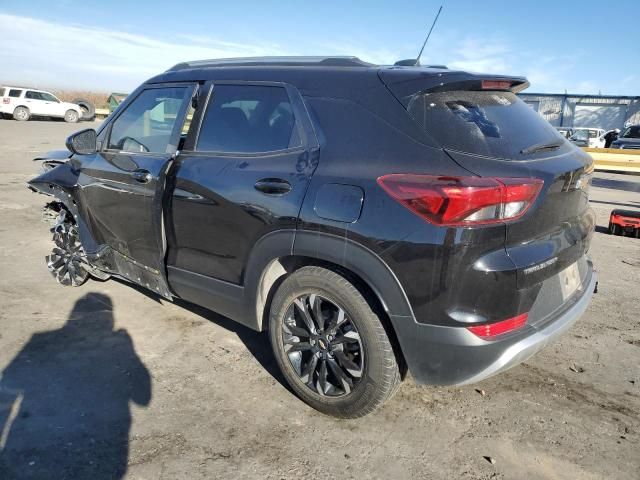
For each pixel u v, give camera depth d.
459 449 2.62
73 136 3.78
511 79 2.75
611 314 4.38
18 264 5.13
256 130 3.02
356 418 2.82
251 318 3.05
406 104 2.54
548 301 2.59
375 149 2.53
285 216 2.69
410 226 2.32
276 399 3.00
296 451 2.57
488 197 2.22
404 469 2.47
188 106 3.42
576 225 2.78
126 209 3.67
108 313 4.09
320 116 2.76
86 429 2.68
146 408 2.88
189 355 3.48
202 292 3.29
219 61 3.57
